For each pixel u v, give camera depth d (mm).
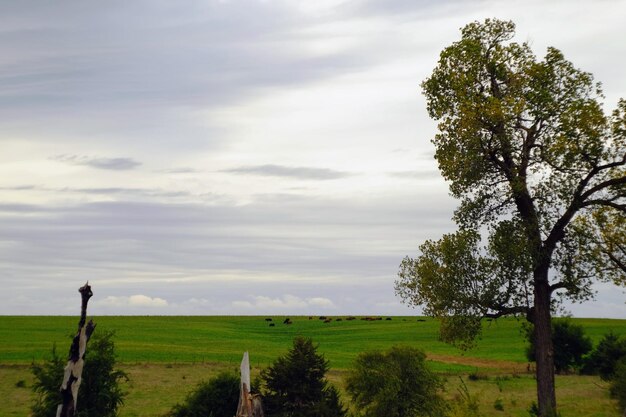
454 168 34719
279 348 100125
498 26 36000
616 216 35688
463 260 35562
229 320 180000
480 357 91812
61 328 116562
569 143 33125
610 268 35281
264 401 32281
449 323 35719
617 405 44844
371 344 114250
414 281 36938
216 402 33594
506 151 34125
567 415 43781
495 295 35125
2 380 56719
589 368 72688
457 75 35188
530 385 62438
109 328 121938
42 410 29438
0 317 147750
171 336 113000
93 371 30188
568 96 34438
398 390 35219
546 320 35062
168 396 53469
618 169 34344
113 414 30891
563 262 35688
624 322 140500
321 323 170125
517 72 35312
